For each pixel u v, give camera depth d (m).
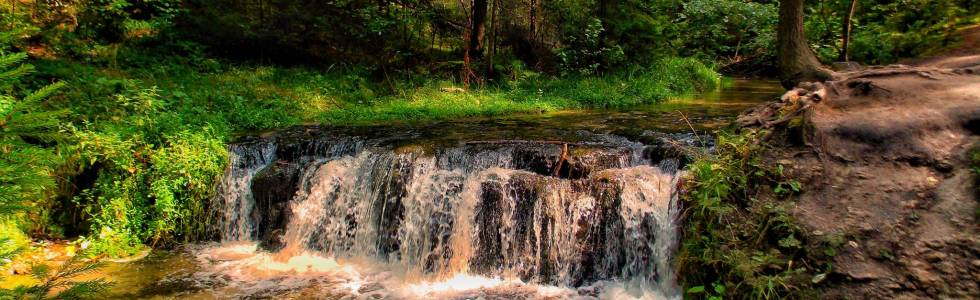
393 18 14.76
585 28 15.59
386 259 6.40
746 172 4.88
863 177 4.50
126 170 6.75
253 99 10.93
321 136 8.40
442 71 14.45
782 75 8.52
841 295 3.75
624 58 15.95
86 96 8.17
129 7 12.54
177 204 6.92
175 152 7.02
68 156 6.42
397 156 6.76
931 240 3.84
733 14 19.22
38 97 2.66
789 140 5.12
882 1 12.24
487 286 5.64
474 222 5.96
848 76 6.45
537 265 5.70
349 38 14.62
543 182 5.83
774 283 3.90
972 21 9.95
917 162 4.48
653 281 5.37
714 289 4.26
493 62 14.92
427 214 6.24
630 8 16.16
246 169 7.47
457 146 6.97
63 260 6.00
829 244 4.00
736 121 6.14
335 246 6.66
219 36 13.00
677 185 5.31
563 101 12.48
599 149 6.54
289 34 13.59
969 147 4.44
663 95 13.32
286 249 6.66
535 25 16.98
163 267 6.09
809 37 12.66
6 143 2.59
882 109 5.25
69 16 11.35
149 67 11.45
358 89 12.96
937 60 8.88
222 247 6.79
